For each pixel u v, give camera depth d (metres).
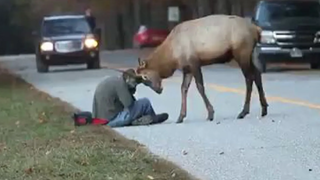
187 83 31.44
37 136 27.42
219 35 30.69
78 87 51.19
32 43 149.88
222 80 52.88
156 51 31.27
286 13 59.31
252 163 22.42
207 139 26.83
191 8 121.69
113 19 150.50
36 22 151.00
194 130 29.03
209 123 30.83
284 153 23.69
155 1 143.88
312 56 57.97
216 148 25.00
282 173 21.03
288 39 57.53
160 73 31.22
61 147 24.72
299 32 57.69
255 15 60.03
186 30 31.06
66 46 70.31
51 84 55.22
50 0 150.75
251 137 26.89
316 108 34.41
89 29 72.25
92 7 150.12
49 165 21.72
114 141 26.19
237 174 21.08
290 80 49.97
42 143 25.75
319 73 55.12
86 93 46.22
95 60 71.75
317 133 27.17
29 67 83.69
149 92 44.75
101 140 26.33
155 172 20.98
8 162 22.45
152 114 31.17
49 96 44.56
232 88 46.31
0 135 27.83
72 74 65.81
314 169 21.38
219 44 30.69
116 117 30.53
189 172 21.34
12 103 40.00
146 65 31.03
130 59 92.00
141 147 25.08
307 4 60.03
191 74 31.30
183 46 30.98
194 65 30.95
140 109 30.81
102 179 20.00
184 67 31.06
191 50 30.89
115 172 20.84
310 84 46.56
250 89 31.91
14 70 77.69
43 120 32.12
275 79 51.16
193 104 38.25
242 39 30.86
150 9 145.00
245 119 31.56
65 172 20.89
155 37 131.50
